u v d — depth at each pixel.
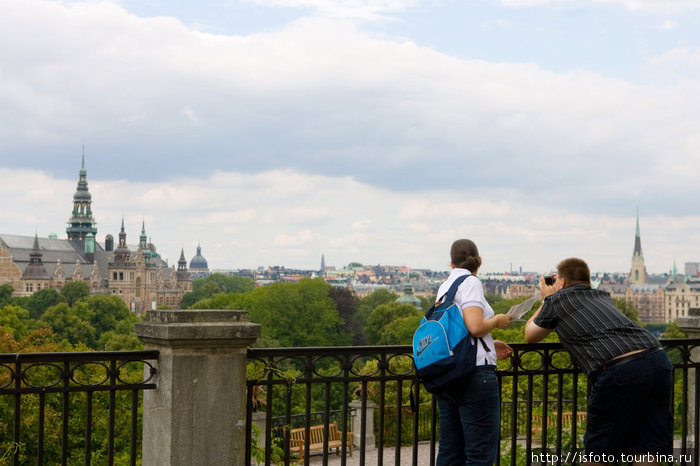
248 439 5.82
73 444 25.23
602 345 5.71
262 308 115.81
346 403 5.94
